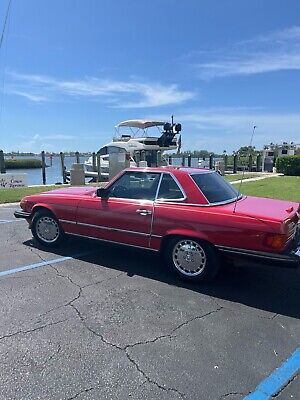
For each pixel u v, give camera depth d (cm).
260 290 437
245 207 445
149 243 478
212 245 432
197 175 479
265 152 3033
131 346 311
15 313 366
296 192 1362
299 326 353
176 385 263
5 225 774
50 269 496
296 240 433
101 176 1945
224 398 251
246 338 329
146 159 1956
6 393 250
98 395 251
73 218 552
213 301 405
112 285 444
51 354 297
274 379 273
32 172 3150
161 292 427
